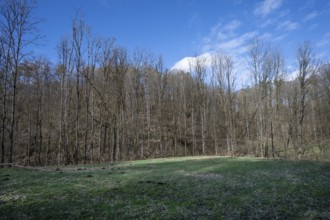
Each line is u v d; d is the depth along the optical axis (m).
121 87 48.81
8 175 19.59
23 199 12.50
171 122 71.06
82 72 43.56
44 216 10.27
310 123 48.72
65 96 43.41
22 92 50.16
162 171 22.11
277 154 45.19
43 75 53.97
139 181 16.73
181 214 10.43
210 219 9.91
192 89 70.94
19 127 54.00
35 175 19.62
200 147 65.38
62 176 19.16
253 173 20.27
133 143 53.00
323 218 9.86
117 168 25.78
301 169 21.89
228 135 58.22
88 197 12.95
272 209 11.05
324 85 47.44
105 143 49.56
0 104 38.53
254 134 57.69
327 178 17.47
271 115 46.44
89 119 54.66
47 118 54.91
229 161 30.14
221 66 60.12
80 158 45.84
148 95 62.94
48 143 50.47
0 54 30.61
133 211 10.84
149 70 64.12
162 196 13.26
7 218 10.06
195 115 72.44
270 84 47.06
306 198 12.60
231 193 13.80
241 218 10.04
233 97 58.44
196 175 19.56
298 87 45.25
